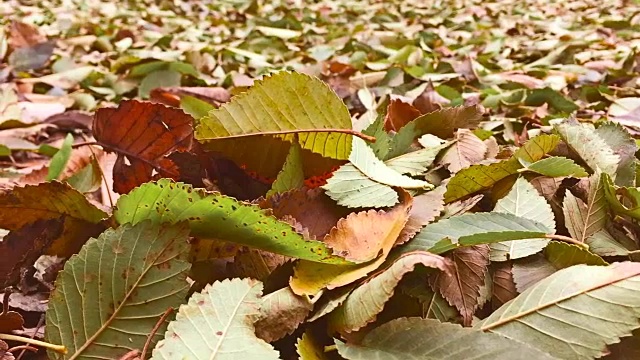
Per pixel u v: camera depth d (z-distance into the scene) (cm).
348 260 30
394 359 27
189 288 29
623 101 59
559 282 29
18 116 68
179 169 37
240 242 31
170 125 37
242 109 37
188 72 80
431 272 31
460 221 32
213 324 28
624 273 28
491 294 32
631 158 38
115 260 29
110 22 141
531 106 64
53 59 96
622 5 158
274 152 38
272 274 31
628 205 35
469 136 42
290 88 37
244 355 27
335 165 38
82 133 65
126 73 84
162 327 29
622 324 27
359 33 128
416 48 93
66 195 32
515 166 36
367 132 40
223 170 39
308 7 185
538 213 34
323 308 29
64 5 173
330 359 29
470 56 90
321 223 34
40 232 33
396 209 33
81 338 29
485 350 27
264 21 142
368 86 75
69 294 29
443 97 65
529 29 131
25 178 48
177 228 30
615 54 92
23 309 32
